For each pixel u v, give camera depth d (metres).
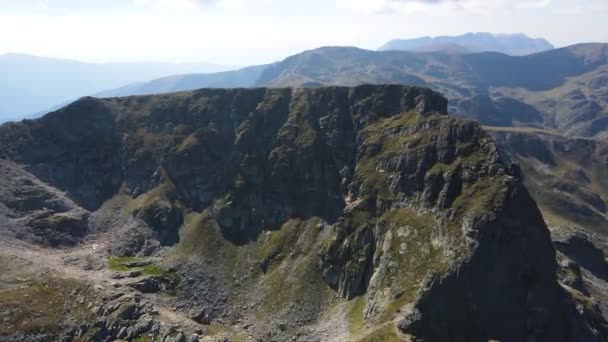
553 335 143.12
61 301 163.75
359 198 197.75
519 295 145.38
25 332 148.75
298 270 186.38
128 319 157.75
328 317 164.88
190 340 151.12
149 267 196.75
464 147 177.88
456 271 142.88
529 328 142.12
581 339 147.25
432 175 175.75
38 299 162.00
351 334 147.75
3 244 198.75
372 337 133.88
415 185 181.88
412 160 186.88
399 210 180.12
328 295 174.25
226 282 191.25
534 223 156.00
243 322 171.62
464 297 141.50
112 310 159.88
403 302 145.62
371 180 197.62
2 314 152.12
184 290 184.88
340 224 188.62
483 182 163.38
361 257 174.25
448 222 158.25
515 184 158.50
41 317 155.00
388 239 171.25
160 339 150.12
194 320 170.00
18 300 158.88
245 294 185.12
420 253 158.00
